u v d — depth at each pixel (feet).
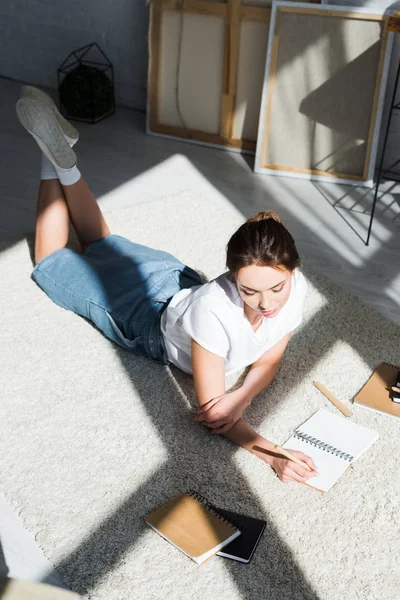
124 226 12.02
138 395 8.70
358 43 12.86
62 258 9.94
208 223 12.24
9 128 15.60
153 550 6.91
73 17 16.43
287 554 6.92
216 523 7.07
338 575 6.75
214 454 7.94
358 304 10.39
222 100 14.66
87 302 9.40
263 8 13.62
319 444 8.00
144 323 8.90
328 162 13.79
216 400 7.85
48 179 10.04
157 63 14.90
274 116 13.75
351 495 7.51
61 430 8.20
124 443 8.05
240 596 6.53
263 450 7.80
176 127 15.29
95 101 15.78
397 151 13.88
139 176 13.93
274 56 13.39
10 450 7.93
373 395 8.71
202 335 7.57
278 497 7.47
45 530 7.09
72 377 8.94
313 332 9.80
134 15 15.69
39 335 9.59
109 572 6.71
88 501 7.39
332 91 13.28
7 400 8.59
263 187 13.69
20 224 12.19
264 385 8.35
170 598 6.50
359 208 13.04
